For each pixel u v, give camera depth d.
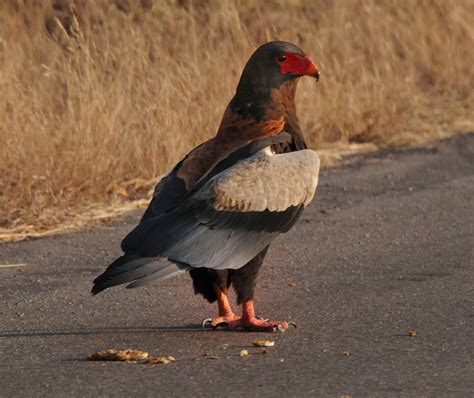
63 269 14.16
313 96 21.48
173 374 10.23
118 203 17.22
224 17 22.53
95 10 21.59
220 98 19.84
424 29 25.80
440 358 10.60
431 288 13.12
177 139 18.81
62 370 10.41
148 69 20.11
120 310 12.49
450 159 20.25
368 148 21.06
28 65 19.84
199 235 11.06
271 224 11.52
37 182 17.03
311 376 10.12
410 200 17.53
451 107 23.69
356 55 24.14
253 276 11.65
